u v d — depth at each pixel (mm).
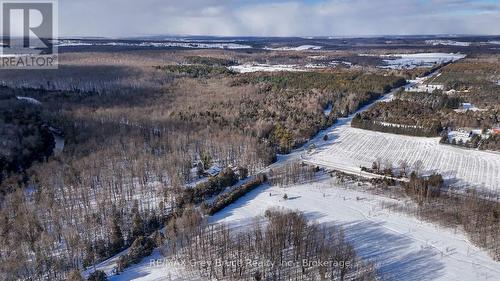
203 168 162625
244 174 160250
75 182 143625
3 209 123875
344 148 193750
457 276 102500
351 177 161750
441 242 116938
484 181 155625
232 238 114062
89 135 182875
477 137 189625
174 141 178125
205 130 193250
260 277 98500
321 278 96562
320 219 129500
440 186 147000
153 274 102562
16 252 102750
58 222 116625
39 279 99938
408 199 142500
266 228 117188
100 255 110000
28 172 148125
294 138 198750
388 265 106625
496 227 119562
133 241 116250
